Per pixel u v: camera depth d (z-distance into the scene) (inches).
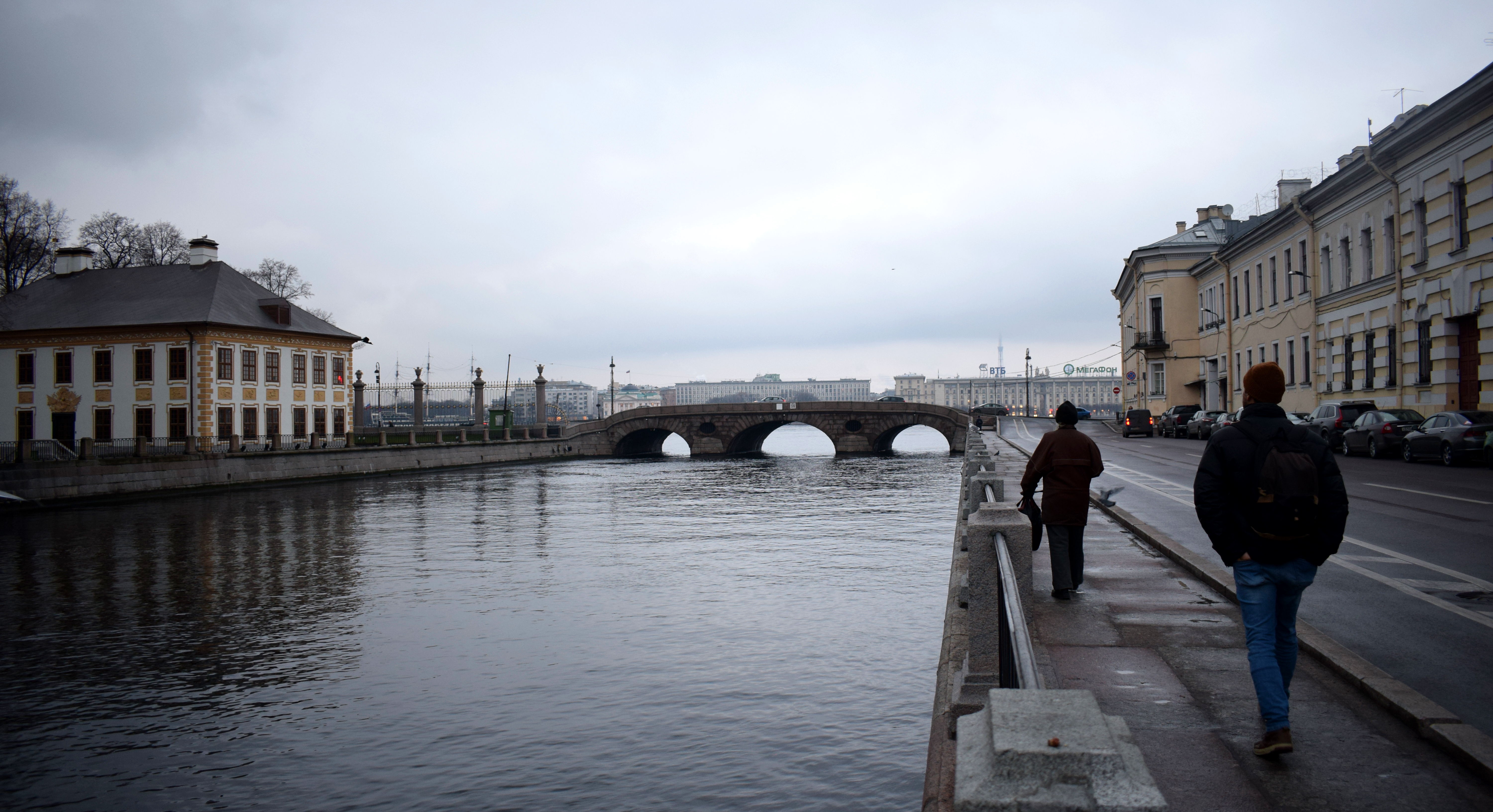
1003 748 100.2
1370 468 967.0
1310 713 225.8
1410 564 422.9
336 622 621.3
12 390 2023.9
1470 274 1069.1
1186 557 434.6
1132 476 973.2
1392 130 1216.8
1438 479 828.0
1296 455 191.8
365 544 978.1
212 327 1932.8
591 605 657.0
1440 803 176.1
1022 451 1459.2
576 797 350.9
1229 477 197.2
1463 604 343.3
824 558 837.8
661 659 519.8
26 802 359.3
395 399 3811.5
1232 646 289.1
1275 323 1770.4
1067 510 360.2
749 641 550.6
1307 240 1590.8
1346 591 366.0
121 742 415.5
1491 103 1013.2
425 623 614.9
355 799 356.8
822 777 360.8
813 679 478.3
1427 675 258.1
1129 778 97.5
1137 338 2605.8
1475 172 1055.0
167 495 1562.5
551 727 420.8
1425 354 1189.1
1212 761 197.3
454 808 346.9
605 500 1482.5
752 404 3284.9
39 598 708.7
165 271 2119.8
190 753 402.3
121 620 634.8
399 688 480.4
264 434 2068.2
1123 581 398.3
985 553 230.4
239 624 619.5
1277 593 200.1
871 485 1756.9
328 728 427.2
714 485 1800.0
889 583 710.5
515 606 660.7
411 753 397.1
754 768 370.9
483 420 3090.6
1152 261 2554.1
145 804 356.8
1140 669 265.1
